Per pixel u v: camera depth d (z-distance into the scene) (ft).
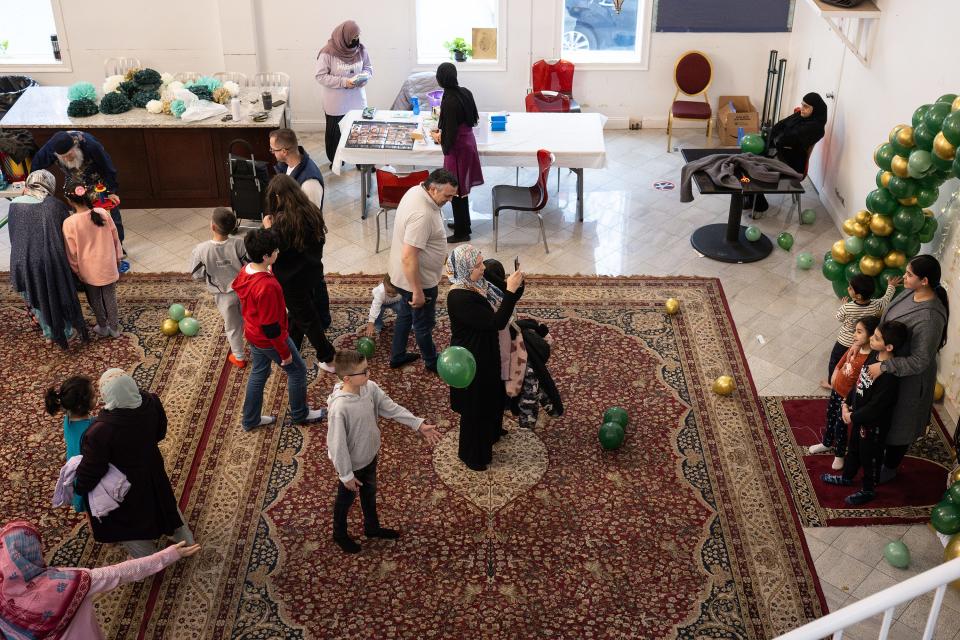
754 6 33.68
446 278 25.16
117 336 22.54
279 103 29.89
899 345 15.65
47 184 20.92
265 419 19.47
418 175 25.70
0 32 34.24
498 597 15.53
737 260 26.13
